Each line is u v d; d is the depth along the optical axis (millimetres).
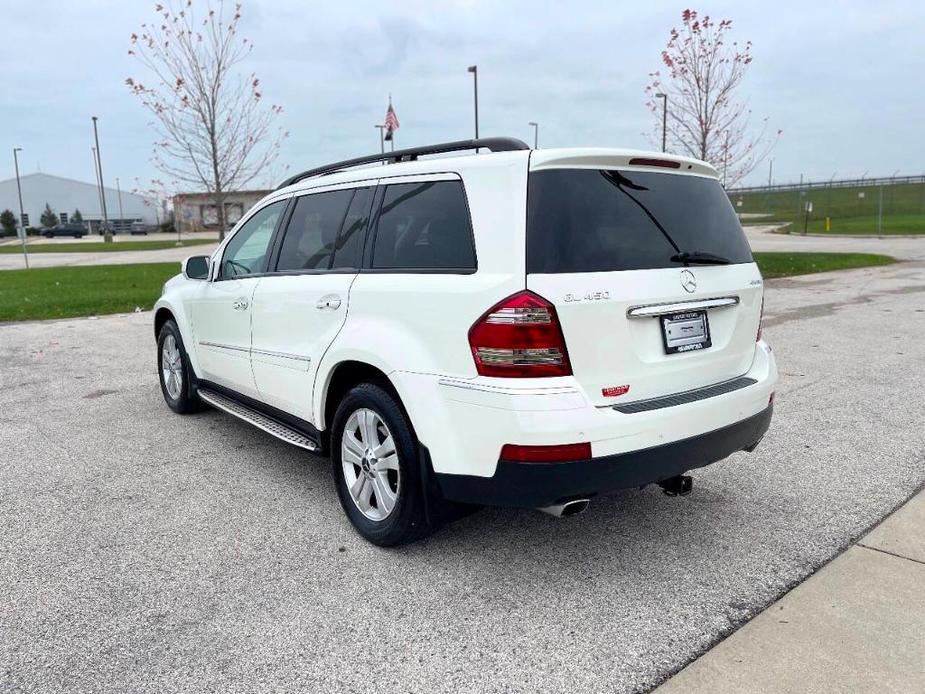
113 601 3141
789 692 2494
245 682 2592
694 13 19234
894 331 9586
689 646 2771
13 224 84688
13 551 3617
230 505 4191
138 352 9164
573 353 2904
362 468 3672
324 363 3822
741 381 3570
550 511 3002
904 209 67500
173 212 78438
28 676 2631
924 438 5152
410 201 3533
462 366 3051
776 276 18219
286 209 4570
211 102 18219
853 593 3117
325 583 3279
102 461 4969
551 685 2557
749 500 4141
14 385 7309
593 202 3086
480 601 3113
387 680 2598
